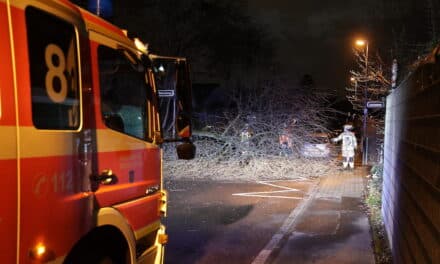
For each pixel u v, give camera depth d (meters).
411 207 4.89
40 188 2.91
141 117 4.48
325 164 17.19
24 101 2.84
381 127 18.92
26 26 2.93
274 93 17.11
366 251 7.20
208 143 16.64
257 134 16.53
